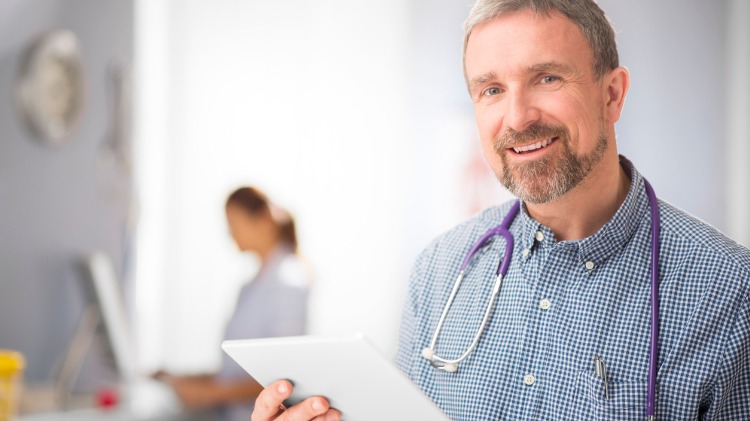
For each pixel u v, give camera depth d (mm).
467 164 4359
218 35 4254
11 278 2834
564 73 1076
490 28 1109
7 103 2805
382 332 4383
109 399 2980
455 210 4371
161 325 4133
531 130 1083
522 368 1143
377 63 4441
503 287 1193
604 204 1134
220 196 4238
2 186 2781
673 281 1100
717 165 3898
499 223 1267
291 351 999
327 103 4418
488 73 1106
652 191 1163
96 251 3373
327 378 1027
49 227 3053
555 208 1137
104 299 3199
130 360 3375
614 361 1094
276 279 2871
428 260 1334
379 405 1037
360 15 4441
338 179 4414
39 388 2967
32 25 2926
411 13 4441
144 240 4004
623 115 3982
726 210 3881
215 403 2951
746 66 3859
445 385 1219
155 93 4027
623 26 3996
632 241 1127
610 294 1114
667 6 3961
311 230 4383
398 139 4426
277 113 4352
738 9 3875
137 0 3723
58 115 3059
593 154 1097
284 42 4371
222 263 4219
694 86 3930
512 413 1141
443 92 4410
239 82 4293
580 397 1099
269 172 4332
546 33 1075
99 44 3385
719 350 1058
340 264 4398
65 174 3150
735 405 1070
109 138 3463
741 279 1064
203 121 4219
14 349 2844
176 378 3076
